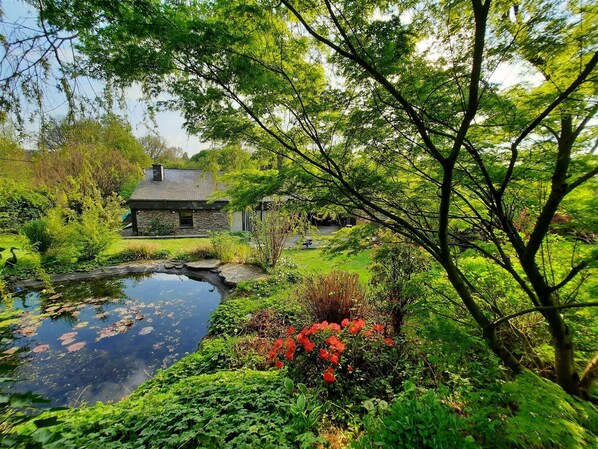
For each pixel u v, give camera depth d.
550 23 1.48
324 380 2.50
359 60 1.63
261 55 1.95
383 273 3.64
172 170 17.88
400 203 2.45
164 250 11.01
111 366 4.23
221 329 4.54
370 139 2.13
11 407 1.05
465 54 1.63
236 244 10.79
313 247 10.08
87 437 1.87
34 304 6.66
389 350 2.85
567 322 2.12
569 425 1.25
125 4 1.61
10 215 6.80
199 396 2.42
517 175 1.96
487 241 2.62
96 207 10.13
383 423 1.53
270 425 1.92
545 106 1.77
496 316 2.29
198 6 1.83
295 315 4.50
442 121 1.79
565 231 2.28
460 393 1.92
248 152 2.65
